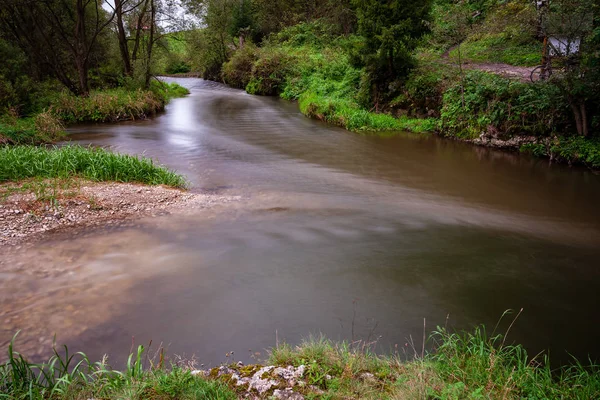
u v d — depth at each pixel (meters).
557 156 12.11
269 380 3.27
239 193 9.32
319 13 37.88
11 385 3.18
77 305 4.99
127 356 4.12
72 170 9.39
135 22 25.61
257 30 40.12
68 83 21.36
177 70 49.91
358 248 6.73
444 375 3.51
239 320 4.77
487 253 6.66
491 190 9.97
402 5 17.08
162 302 5.09
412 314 4.95
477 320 4.86
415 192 9.77
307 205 8.67
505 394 3.06
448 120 15.42
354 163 12.16
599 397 3.28
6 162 8.97
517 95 13.51
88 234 6.91
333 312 4.96
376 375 3.47
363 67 19.61
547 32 11.67
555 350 4.38
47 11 21.84
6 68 17.02
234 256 6.34
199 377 3.24
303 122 18.73
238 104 24.72
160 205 8.27
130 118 19.09
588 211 8.69
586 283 5.77
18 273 5.66
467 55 19.25
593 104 11.80
